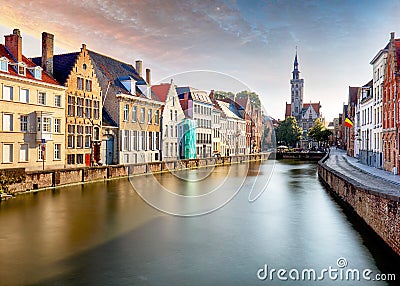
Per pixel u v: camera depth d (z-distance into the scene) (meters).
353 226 17.06
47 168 34.78
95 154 40.41
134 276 11.23
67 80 37.19
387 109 34.69
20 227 16.98
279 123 103.75
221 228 16.58
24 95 32.97
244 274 11.42
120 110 42.09
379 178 27.53
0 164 30.58
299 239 14.95
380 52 37.22
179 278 11.07
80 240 14.84
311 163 67.88
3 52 32.91
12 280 10.98
